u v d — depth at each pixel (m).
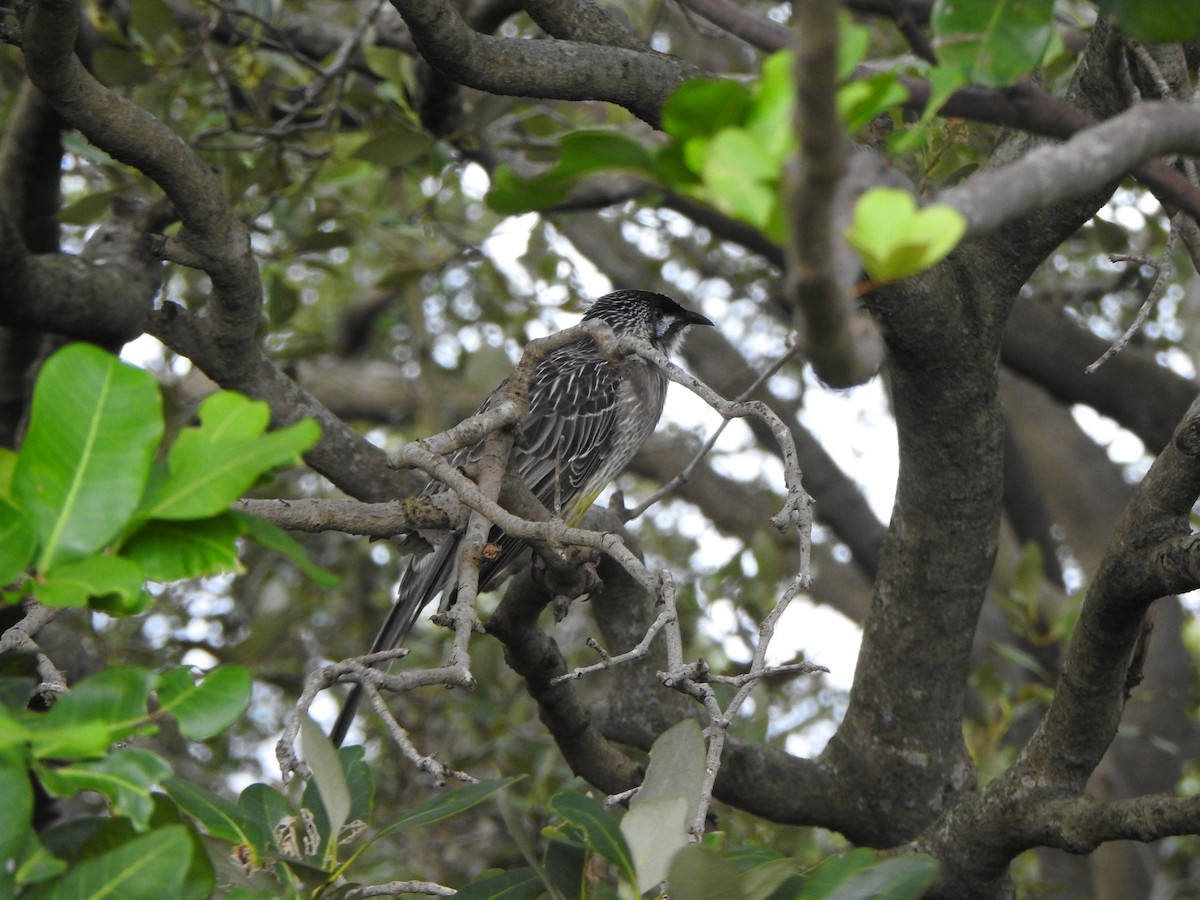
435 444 6.80
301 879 4.47
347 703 8.17
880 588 9.10
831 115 2.59
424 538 7.88
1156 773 16.98
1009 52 3.89
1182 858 19.23
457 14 6.99
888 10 8.67
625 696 9.93
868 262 2.92
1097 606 7.08
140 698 3.80
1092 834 7.42
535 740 13.56
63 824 4.09
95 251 9.15
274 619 14.25
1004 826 7.87
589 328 7.28
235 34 11.94
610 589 9.86
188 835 3.61
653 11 12.70
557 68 7.30
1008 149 7.89
